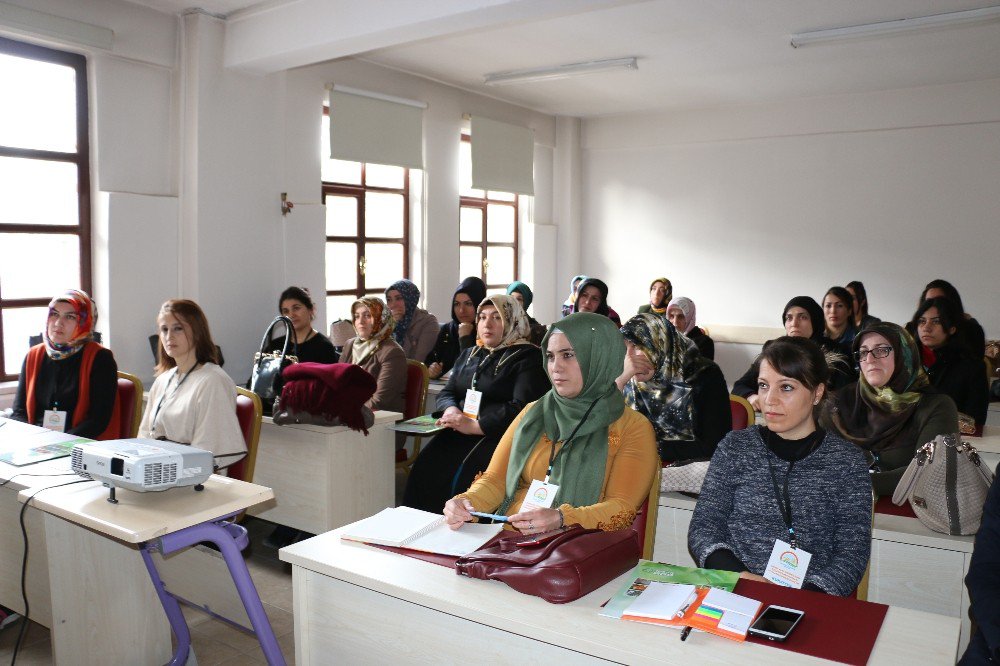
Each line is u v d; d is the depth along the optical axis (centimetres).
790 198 738
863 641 130
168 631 254
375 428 352
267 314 530
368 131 604
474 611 144
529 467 211
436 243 685
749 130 750
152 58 469
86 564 232
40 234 443
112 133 459
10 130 427
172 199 484
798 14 482
